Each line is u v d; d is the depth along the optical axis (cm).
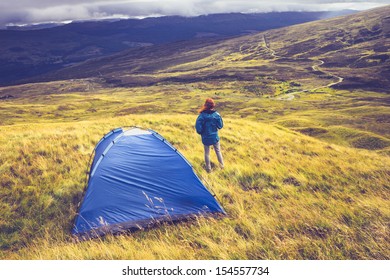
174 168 988
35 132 1769
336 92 19100
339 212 834
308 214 812
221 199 993
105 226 857
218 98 19550
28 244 841
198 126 1177
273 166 1290
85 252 687
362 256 626
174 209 909
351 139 7369
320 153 1636
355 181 1148
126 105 18038
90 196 912
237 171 1212
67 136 1609
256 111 15275
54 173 1175
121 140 1041
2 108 17650
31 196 1043
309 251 651
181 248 689
